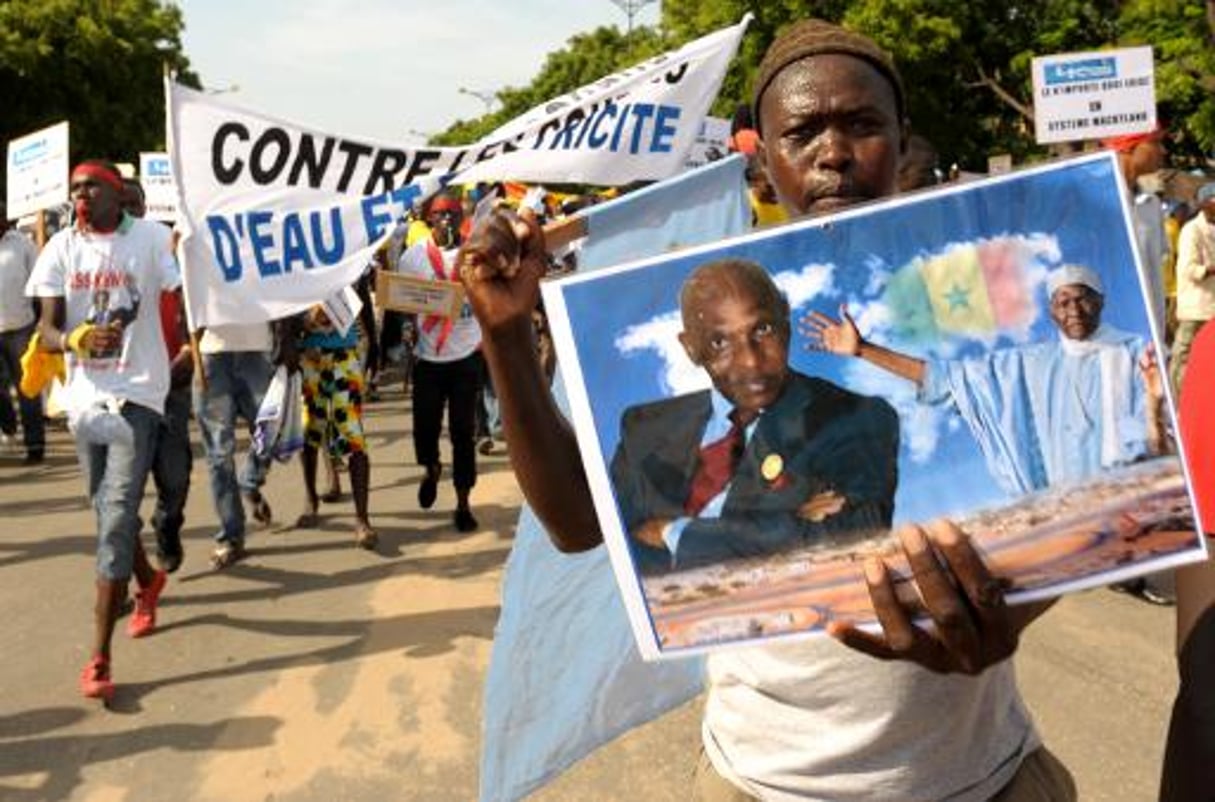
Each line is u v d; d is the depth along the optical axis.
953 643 1.21
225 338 5.57
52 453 9.21
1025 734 1.62
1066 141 6.58
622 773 3.42
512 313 1.43
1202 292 7.12
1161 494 1.21
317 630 4.71
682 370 1.30
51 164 7.38
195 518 6.72
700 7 22.92
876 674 1.47
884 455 1.26
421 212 6.98
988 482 1.24
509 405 1.46
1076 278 1.25
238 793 3.40
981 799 1.53
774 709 1.55
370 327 8.42
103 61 28.42
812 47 1.47
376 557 5.75
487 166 4.55
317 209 4.46
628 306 1.31
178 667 4.37
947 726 1.49
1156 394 1.23
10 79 28.03
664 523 1.29
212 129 4.38
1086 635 4.30
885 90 1.46
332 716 3.89
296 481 7.71
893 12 20.12
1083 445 1.23
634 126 4.66
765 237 1.30
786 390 1.28
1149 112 6.48
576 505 1.50
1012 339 1.26
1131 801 3.14
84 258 4.31
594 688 2.24
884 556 1.25
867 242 1.29
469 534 6.15
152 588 4.73
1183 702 1.12
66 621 4.95
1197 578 1.19
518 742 2.26
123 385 4.25
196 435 9.86
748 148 2.55
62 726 3.87
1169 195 8.61
